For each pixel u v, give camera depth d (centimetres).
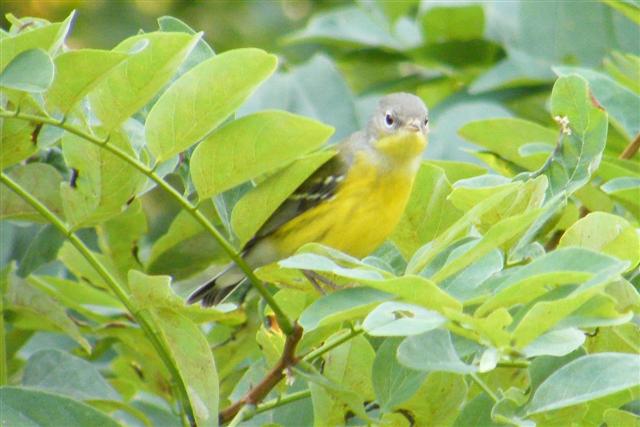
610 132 1173
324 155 784
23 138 822
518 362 751
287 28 1770
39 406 742
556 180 802
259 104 1268
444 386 764
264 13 1773
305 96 1281
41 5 1638
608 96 1041
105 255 1034
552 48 1348
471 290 695
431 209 889
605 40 1340
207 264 1062
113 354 1155
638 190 902
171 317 747
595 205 976
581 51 1341
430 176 887
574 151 802
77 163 804
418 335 678
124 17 1698
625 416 742
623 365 671
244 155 734
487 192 727
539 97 1377
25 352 1133
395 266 977
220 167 738
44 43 692
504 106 1361
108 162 802
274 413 877
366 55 1538
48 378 934
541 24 1352
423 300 630
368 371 802
